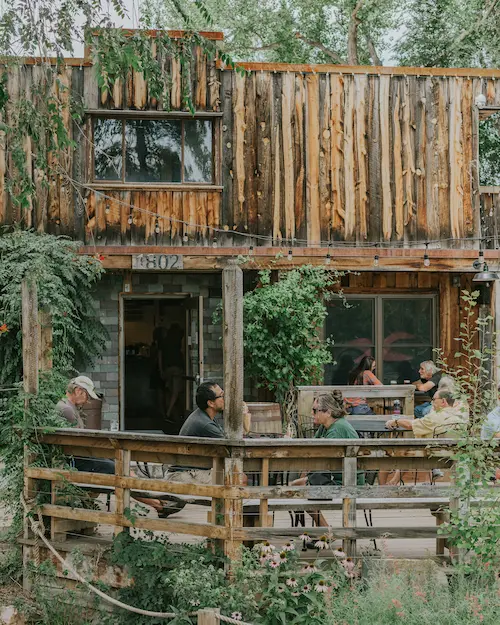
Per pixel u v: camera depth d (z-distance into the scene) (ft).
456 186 39.96
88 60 37.83
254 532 19.94
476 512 20.33
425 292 41.57
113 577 21.67
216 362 41.06
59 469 22.82
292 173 39.17
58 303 34.40
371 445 20.10
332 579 19.24
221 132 38.86
